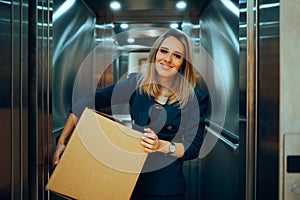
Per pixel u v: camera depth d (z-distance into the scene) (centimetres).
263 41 89
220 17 113
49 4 93
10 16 85
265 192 89
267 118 89
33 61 91
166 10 117
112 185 95
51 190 93
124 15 117
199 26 117
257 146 90
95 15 117
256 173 90
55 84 98
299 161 88
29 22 90
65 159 96
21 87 89
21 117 89
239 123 97
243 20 93
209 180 109
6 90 85
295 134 88
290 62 88
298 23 88
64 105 103
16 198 88
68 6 104
